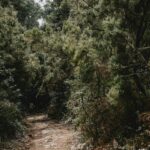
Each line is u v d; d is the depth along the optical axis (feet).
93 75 36.70
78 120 44.86
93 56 35.50
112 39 33.14
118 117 37.14
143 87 34.58
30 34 83.30
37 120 83.56
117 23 33.45
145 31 35.09
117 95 33.60
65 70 79.36
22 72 75.20
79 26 39.91
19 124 58.29
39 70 94.84
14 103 62.80
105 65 35.86
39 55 98.22
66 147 46.44
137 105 34.86
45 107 107.45
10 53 69.82
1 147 45.68
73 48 35.91
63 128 67.26
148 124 33.32
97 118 40.45
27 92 100.89
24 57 77.25
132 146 32.48
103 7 35.17
